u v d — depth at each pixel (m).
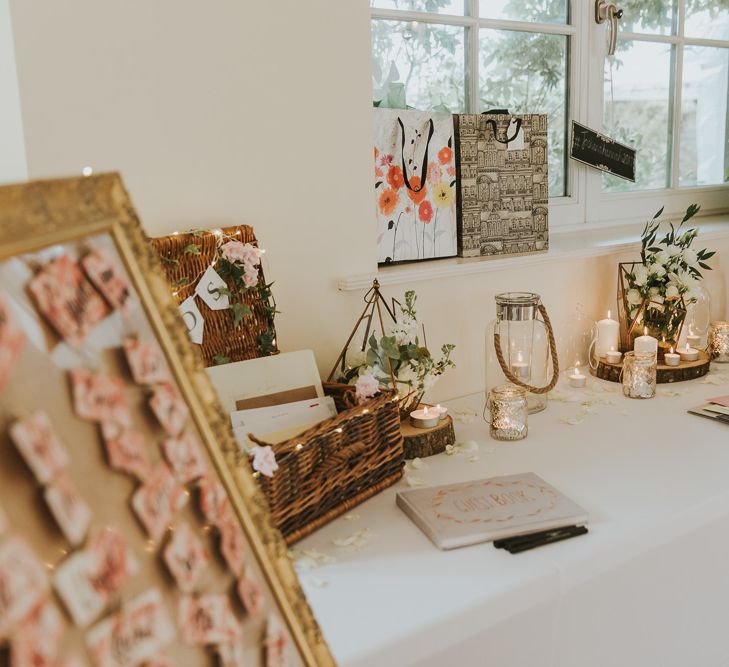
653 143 2.40
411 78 1.80
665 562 1.14
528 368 1.58
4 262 0.37
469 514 1.09
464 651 0.93
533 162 1.84
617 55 2.23
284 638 0.50
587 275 1.94
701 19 2.43
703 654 1.25
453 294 1.68
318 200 1.45
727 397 1.62
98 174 0.44
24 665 0.34
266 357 1.27
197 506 0.46
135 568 0.41
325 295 1.49
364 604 0.90
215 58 1.28
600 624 1.08
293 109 1.38
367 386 1.20
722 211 2.65
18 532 0.35
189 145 1.28
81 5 1.14
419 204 1.67
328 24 1.40
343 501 1.14
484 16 1.90
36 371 0.38
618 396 1.69
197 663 0.44
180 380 0.47
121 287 0.44
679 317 1.83
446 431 1.38
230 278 1.29
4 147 1.18
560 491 1.20
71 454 0.39
